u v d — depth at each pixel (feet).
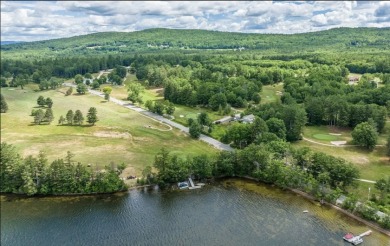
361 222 319.47
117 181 386.93
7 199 372.99
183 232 316.19
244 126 495.00
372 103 606.55
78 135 563.89
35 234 311.88
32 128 599.98
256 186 396.16
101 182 383.86
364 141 471.21
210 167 410.72
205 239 305.73
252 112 636.89
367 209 318.65
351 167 362.94
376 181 368.27
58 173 383.04
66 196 379.35
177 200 371.15
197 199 372.17
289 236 305.32
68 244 299.38
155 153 482.69
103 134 568.00
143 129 591.37
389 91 632.79
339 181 364.99
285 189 386.93
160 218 338.34
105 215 343.46
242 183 404.77
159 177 398.21
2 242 299.99
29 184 373.40
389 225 301.84
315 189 359.05
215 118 645.92
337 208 343.26
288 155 426.51
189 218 338.13
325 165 375.45
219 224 327.06
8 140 538.06
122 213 347.36
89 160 457.68
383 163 428.56
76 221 333.42
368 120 506.07
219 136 544.21
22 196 379.55
